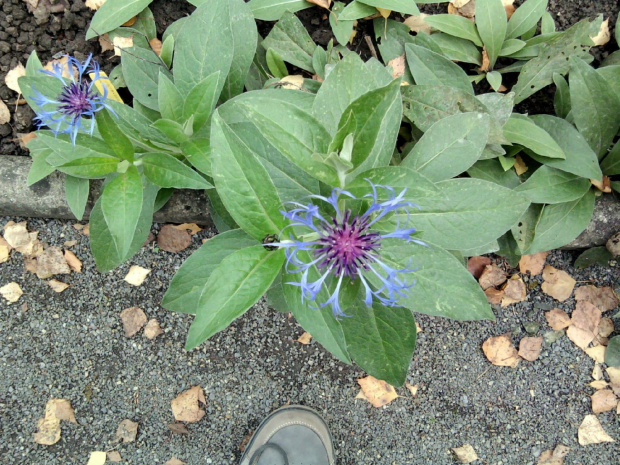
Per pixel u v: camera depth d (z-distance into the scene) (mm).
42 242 595
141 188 410
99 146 409
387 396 613
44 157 509
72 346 606
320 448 599
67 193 503
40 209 557
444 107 509
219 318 341
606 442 617
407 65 544
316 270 360
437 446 617
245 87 546
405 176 341
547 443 619
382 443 618
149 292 606
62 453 605
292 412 601
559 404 618
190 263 427
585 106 515
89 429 607
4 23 552
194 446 611
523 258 605
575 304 612
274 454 584
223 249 430
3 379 602
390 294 343
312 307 358
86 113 386
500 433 618
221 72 460
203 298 343
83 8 558
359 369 616
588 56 551
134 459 609
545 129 531
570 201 530
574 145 519
